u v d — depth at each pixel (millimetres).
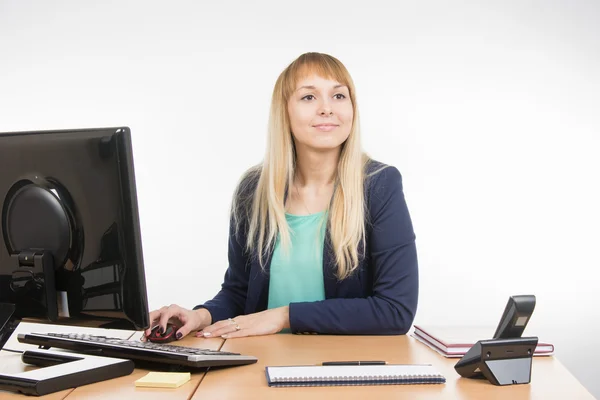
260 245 1994
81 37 4000
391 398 1180
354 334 1769
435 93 3895
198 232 3961
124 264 1274
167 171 3973
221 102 3953
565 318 3836
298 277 1987
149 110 3980
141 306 1283
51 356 1398
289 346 1608
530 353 1292
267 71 3932
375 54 3906
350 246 1901
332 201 1936
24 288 1336
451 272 3881
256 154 3939
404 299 1810
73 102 4008
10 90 4020
